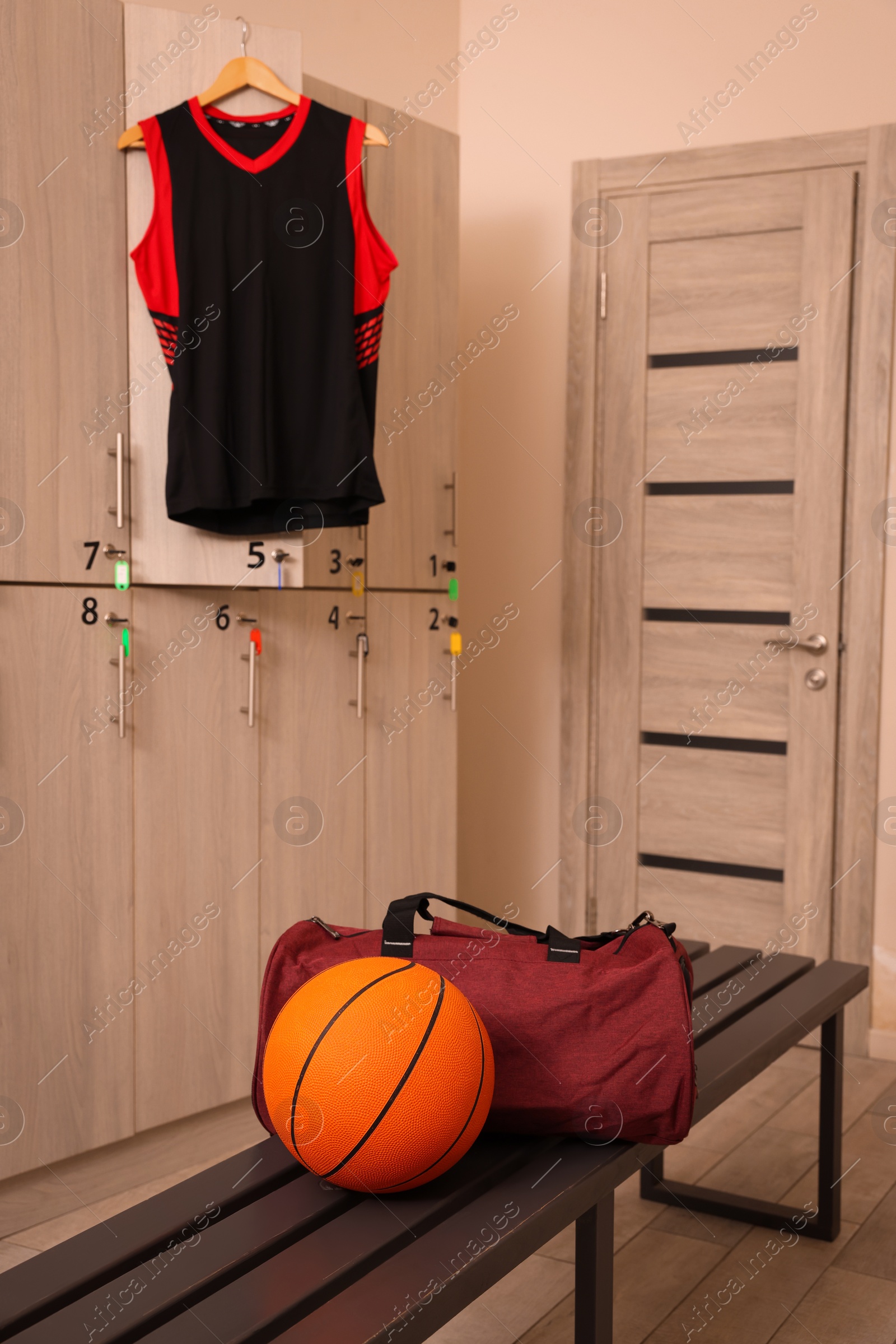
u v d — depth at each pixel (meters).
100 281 2.14
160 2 2.66
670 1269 1.96
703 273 3.23
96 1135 2.20
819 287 3.08
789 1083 2.87
